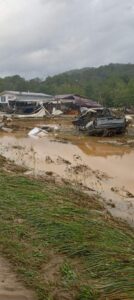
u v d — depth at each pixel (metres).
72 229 8.83
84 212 10.55
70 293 6.45
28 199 11.17
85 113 38.31
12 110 64.69
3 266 7.41
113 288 6.51
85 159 23.03
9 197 11.24
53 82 137.75
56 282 6.77
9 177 13.92
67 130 40.47
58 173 17.95
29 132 37.94
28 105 68.38
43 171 17.92
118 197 13.96
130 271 7.00
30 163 20.53
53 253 7.90
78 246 7.98
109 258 7.49
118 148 27.86
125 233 9.26
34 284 6.72
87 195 13.49
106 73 188.62
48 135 36.62
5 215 9.81
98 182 16.39
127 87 84.31
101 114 37.00
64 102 68.62
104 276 6.91
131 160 22.69
